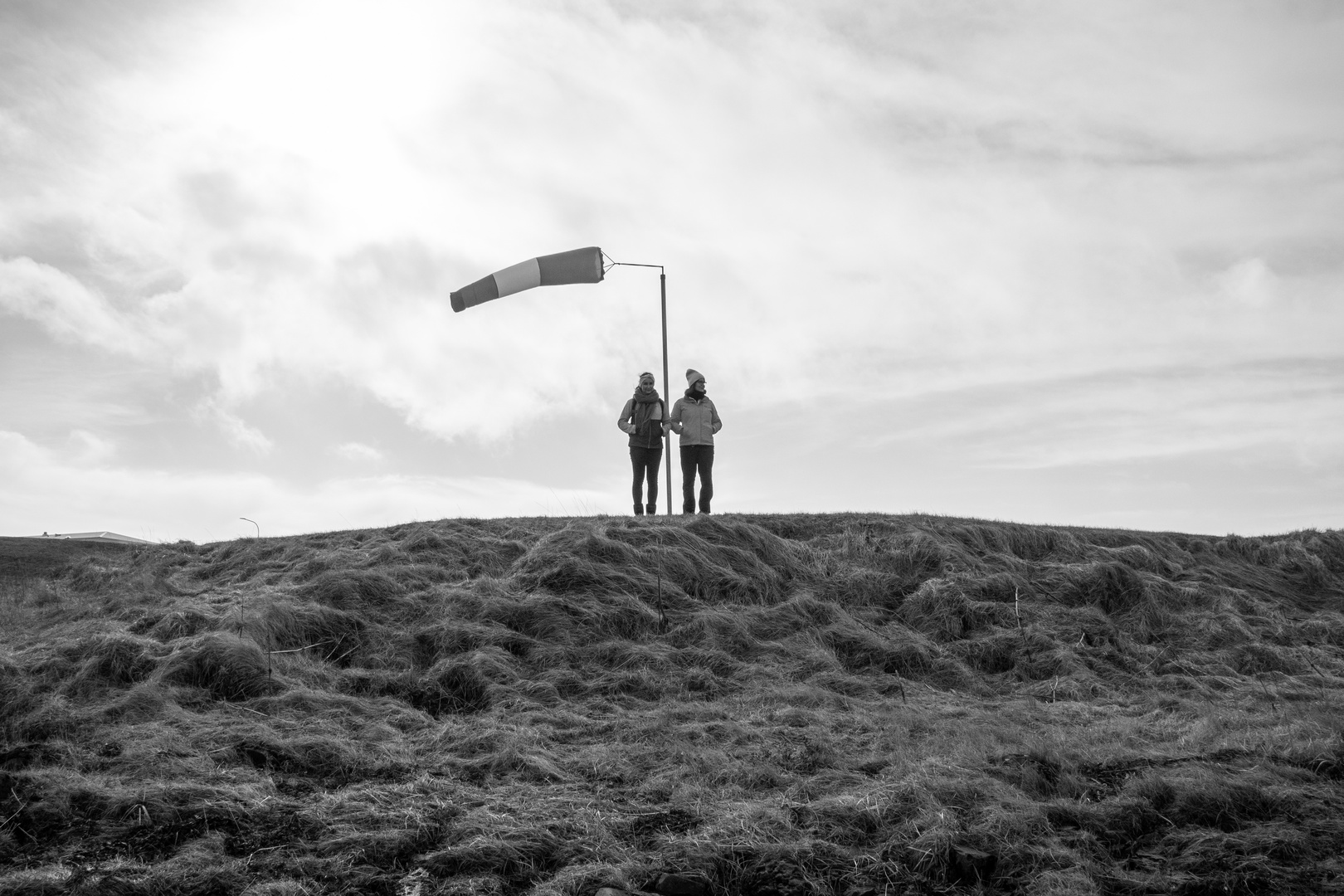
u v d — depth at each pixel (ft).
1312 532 56.39
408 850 19.58
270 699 28.81
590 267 56.90
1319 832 21.29
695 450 47.85
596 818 20.97
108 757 23.99
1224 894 18.71
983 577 42.96
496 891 18.10
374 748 25.68
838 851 19.72
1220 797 22.26
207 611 35.42
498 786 23.11
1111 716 31.58
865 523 47.88
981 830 20.39
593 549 40.14
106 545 54.85
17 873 18.28
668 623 36.83
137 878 18.11
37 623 39.14
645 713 29.48
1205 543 53.52
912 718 29.32
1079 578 44.01
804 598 39.70
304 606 35.37
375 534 45.57
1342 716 29.99
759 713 29.73
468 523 46.52
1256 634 42.60
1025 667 37.09
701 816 21.29
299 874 18.54
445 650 33.55
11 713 27.17
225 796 21.22
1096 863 19.85
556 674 32.14
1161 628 42.34
